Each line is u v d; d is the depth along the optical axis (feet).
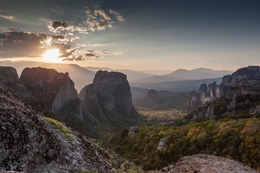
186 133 149.38
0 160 28.60
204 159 61.36
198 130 136.67
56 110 413.80
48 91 414.82
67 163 41.98
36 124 39.91
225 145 105.19
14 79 338.54
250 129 102.42
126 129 238.27
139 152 161.48
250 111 228.02
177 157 118.01
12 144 30.78
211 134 123.44
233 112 261.44
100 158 58.90
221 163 56.85
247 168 54.24
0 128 30.58
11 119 33.12
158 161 113.09
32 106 76.79
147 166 111.04
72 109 451.53
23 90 343.05
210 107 299.79
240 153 92.79
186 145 123.65
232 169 52.16
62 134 53.88
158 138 163.73
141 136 194.49
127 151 178.60
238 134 106.01
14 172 24.61
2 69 323.57
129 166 70.54
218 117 267.80
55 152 41.22
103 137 382.83
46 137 40.98
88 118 504.43
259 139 90.02
